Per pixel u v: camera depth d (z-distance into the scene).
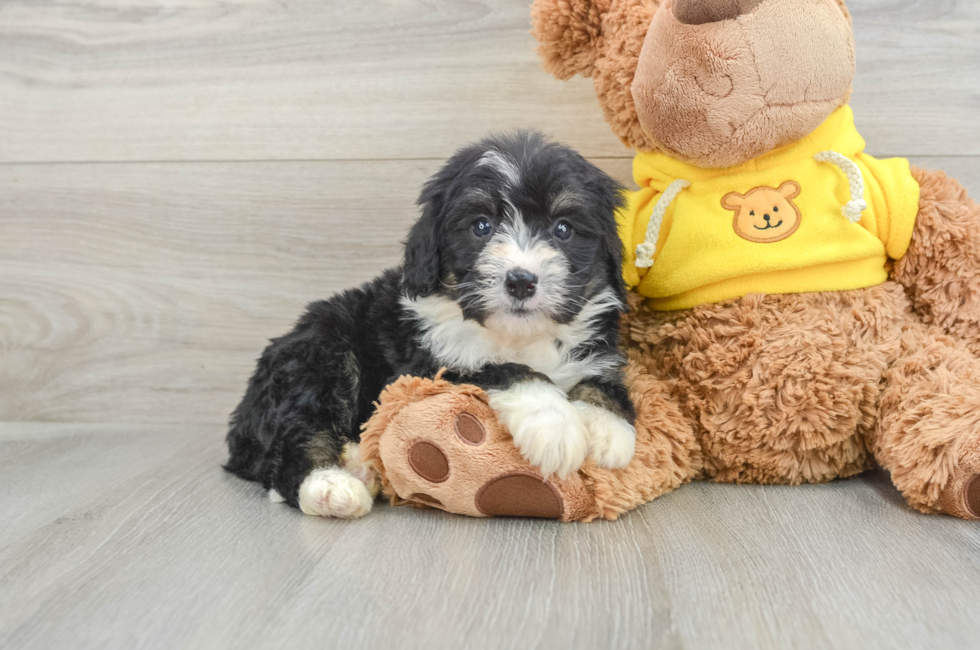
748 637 0.57
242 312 0.99
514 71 0.93
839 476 0.79
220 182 0.97
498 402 0.71
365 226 0.97
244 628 0.58
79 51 0.97
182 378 1.00
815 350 0.75
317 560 0.66
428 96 0.95
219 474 0.84
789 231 0.77
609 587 0.62
